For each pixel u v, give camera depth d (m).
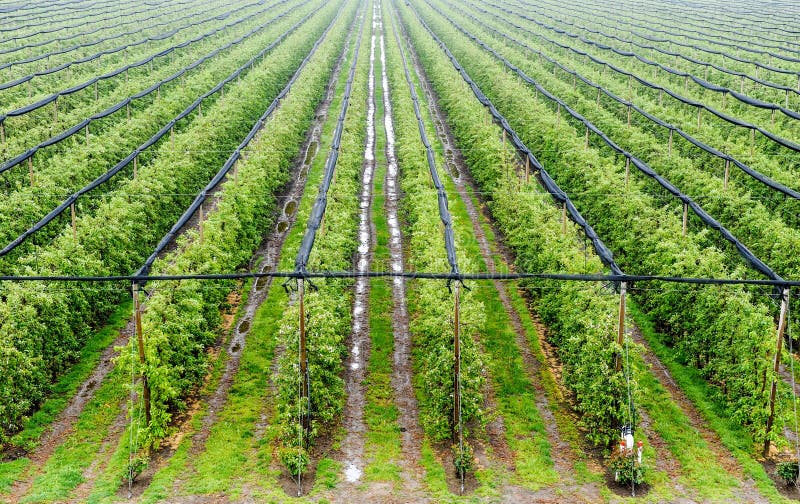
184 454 27.33
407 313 38.66
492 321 37.81
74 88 62.72
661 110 63.66
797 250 35.94
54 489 24.98
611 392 27.08
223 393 31.61
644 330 36.81
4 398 27.78
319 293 32.00
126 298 39.19
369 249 46.22
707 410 30.45
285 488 25.45
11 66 76.19
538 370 33.59
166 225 46.00
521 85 76.94
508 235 45.88
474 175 58.59
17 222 39.50
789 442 28.39
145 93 64.81
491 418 29.38
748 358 28.16
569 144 55.31
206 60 86.19
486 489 25.34
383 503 24.59
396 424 29.48
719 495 25.20
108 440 28.27
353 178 55.53
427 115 75.62
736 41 102.38
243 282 41.94
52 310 31.52
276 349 35.03
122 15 117.62
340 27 126.19
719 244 40.31
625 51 98.19
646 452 27.61
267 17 128.38
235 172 45.94
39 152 50.56
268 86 76.12
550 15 135.88
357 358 34.47
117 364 29.94
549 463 27.03
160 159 50.97
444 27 121.44
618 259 41.44
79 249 35.22
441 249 36.47
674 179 48.97
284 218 51.50
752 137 52.62
